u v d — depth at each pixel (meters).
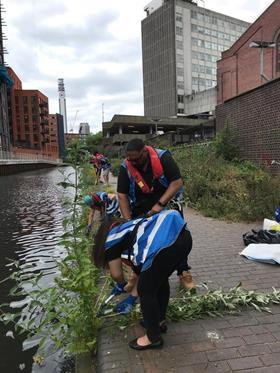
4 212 11.90
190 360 2.76
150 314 2.87
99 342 3.10
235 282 4.22
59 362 3.28
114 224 2.98
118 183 3.52
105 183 14.01
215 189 8.79
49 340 3.59
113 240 2.87
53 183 25.38
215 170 9.63
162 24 95.19
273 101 9.34
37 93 103.62
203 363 2.72
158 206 3.25
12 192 18.89
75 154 3.59
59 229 8.79
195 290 3.66
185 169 10.26
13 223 9.87
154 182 3.33
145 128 61.16
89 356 3.04
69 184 3.61
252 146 10.48
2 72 61.72
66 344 3.21
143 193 3.41
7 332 3.87
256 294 3.69
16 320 4.05
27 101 103.50
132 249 2.83
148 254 2.72
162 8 94.62
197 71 96.38
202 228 6.92
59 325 3.07
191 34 95.12
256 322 3.28
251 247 5.17
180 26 93.25
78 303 3.05
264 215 7.25
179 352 2.87
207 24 98.25
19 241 7.76
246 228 6.77
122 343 3.05
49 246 7.23
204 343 2.98
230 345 2.94
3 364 3.34
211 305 3.52
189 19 94.62
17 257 6.57
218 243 5.86
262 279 4.28
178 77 93.12
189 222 7.49
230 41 103.75
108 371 2.69
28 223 9.78
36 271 5.72
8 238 8.09
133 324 3.33
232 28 104.00
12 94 100.94
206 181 9.17
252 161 10.43
